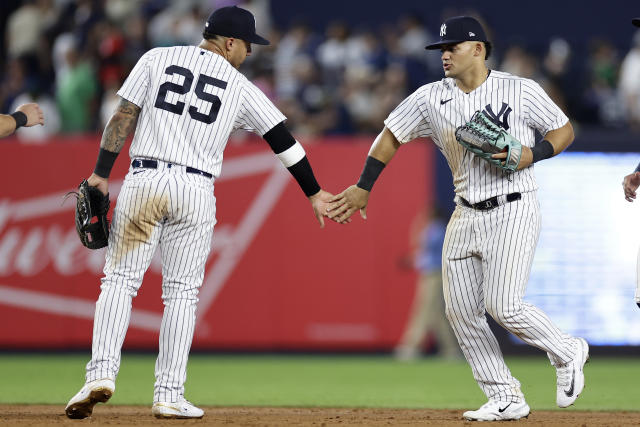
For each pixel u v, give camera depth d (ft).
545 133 65.87
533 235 65.10
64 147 145.89
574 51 172.86
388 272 147.33
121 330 63.41
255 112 65.77
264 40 66.28
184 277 64.85
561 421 66.28
